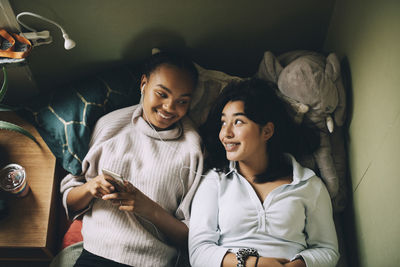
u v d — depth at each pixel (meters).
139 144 1.54
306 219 1.42
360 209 1.48
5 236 1.44
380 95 1.30
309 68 1.47
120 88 1.62
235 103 1.43
